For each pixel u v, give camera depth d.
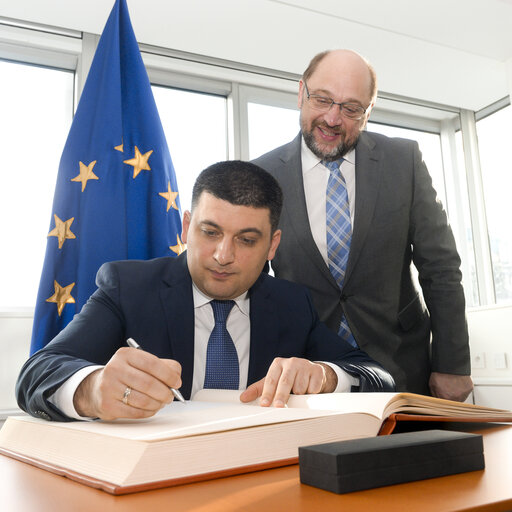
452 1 2.26
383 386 0.93
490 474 0.42
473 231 3.07
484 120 3.15
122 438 0.44
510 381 2.26
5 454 0.58
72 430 0.52
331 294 1.45
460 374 1.44
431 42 2.51
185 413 0.62
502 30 2.44
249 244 0.96
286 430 0.48
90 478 0.43
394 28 2.41
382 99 2.97
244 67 2.65
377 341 1.44
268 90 2.77
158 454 0.41
